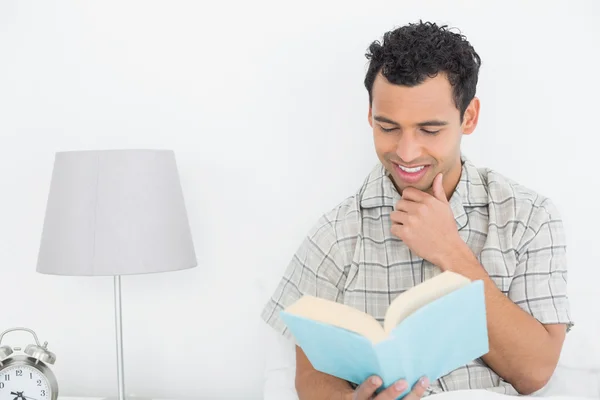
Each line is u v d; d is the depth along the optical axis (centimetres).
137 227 144
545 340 116
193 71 177
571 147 163
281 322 139
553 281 122
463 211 128
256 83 174
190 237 155
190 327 179
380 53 117
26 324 185
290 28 173
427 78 111
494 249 124
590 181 162
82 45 180
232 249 177
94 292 182
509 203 127
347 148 171
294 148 174
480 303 90
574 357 137
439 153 117
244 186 176
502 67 164
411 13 167
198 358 179
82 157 145
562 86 162
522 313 116
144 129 179
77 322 183
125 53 179
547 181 164
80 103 181
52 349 184
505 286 122
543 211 125
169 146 178
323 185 173
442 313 87
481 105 166
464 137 167
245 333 177
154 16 177
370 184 133
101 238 143
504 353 115
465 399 108
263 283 175
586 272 162
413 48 112
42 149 183
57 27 181
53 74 182
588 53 161
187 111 177
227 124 176
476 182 130
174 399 177
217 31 175
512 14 163
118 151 145
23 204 183
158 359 181
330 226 135
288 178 174
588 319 142
